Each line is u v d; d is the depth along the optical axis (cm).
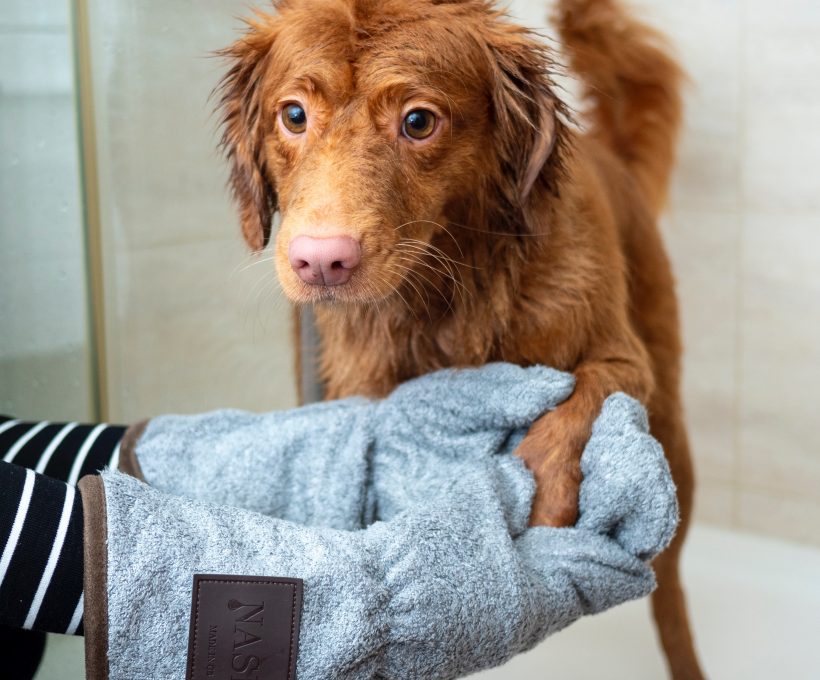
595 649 216
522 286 109
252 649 75
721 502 256
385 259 95
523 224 107
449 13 103
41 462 103
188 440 100
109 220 137
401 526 83
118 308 143
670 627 169
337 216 92
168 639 75
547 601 85
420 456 97
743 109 237
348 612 77
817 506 242
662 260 162
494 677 208
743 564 239
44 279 136
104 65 135
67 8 126
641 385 113
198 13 149
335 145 97
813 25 224
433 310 112
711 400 255
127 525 77
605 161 156
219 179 158
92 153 132
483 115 106
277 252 97
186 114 150
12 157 133
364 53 97
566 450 96
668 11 242
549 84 108
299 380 141
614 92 191
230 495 96
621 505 89
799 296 238
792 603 225
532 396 98
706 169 245
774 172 236
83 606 78
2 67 130
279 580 76
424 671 79
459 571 81
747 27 232
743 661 207
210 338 162
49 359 138
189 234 155
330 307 106
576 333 111
